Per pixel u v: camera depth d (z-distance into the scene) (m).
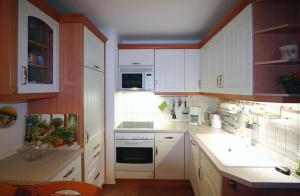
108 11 2.22
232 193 1.42
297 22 1.46
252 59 1.48
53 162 1.61
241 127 2.31
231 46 1.87
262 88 1.48
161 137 2.88
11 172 1.43
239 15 1.69
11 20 1.34
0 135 1.67
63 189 1.16
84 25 2.01
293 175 1.34
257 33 1.47
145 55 3.14
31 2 1.50
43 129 1.95
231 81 1.87
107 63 2.88
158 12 2.25
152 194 2.73
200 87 3.13
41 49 1.78
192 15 2.33
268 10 1.47
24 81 1.44
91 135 2.26
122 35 3.16
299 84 1.28
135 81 3.11
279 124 1.61
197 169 2.32
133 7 2.12
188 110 3.45
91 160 2.27
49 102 1.97
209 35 2.56
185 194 2.73
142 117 3.47
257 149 1.93
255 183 1.24
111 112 2.90
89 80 2.19
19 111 1.88
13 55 1.36
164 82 3.16
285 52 1.38
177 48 3.15
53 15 1.82
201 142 2.21
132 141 2.89
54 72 1.88
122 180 3.01
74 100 1.96
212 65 2.51
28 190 1.32
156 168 2.91
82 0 1.96
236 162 1.64
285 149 1.54
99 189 1.14
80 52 1.94
